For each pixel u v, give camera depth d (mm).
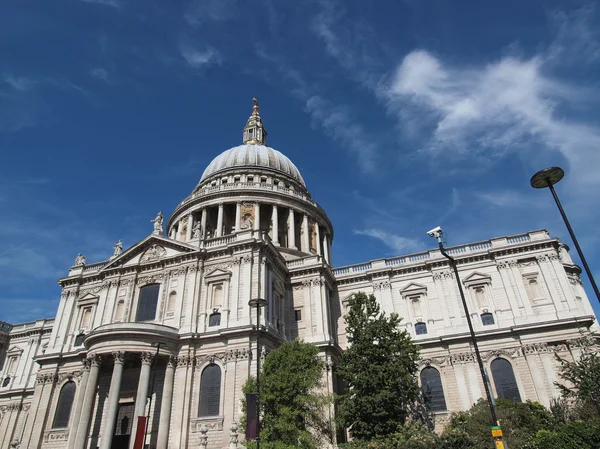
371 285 59469
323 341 50938
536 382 46688
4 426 65188
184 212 77250
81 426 41094
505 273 53875
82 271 59344
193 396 43906
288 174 85562
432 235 31297
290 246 72000
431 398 50188
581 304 59750
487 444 32156
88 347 46000
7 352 72750
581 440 26531
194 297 49469
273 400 36125
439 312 54562
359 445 36406
